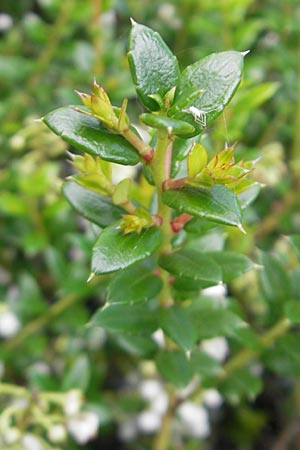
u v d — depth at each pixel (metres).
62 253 0.28
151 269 0.16
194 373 0.20
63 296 0.26
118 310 0.18
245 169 0.13
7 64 0.31
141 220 0.14
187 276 0.15
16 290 0.30
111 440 0.31
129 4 0.35
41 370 0.26
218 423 0.32
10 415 0.23
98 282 0.24
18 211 0.26
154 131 0.16
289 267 0.26
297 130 0.29
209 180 0.13
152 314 0.18
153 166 0.13
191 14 0.34
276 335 0.20
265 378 0.32
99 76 0.27
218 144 0.24
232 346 0.22
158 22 0.35
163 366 0.19
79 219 0.30
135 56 0.13
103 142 0.13
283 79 0.32
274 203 0.31
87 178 0.15
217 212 0.13
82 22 0.32
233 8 0.28
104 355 0.30
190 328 0.17
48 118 0.13
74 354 0.28
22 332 0.26
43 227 0.27
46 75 0.33
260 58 0.30
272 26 0.32
